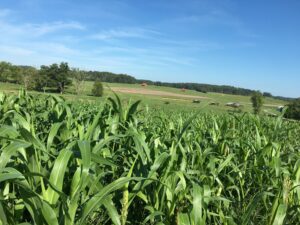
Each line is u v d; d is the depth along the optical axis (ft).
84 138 11.68
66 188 9.62
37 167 8.57
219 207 11.41
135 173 11.46
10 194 9.27
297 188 11.68
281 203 9.77
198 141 17.97
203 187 10.21
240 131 23.73
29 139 8.68
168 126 20.54
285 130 25.77
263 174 15.42
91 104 29.94
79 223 7.69
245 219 9.32
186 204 11.33
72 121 15.01
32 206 7.66
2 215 7.24
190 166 14.28
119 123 14.44
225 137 17.62
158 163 10.23
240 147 17.35
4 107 18.28
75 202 7.75
